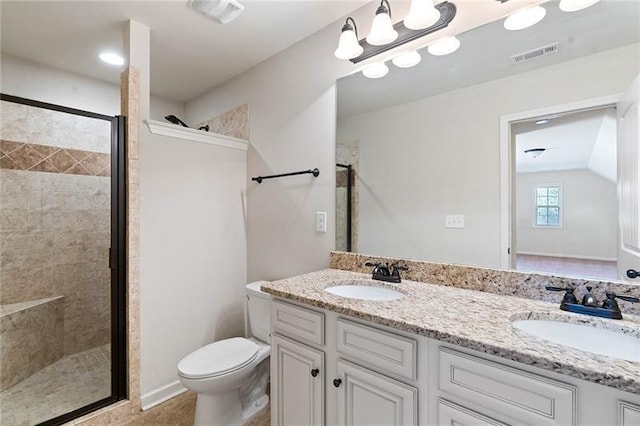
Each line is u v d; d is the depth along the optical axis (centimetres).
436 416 98
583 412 75
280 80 229
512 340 87
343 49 157
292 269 221
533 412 81
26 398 200
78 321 267
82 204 271
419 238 162
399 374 106
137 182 195
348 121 190
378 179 178
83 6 180
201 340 228
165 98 324
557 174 123
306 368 135
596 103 116
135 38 195
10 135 239
